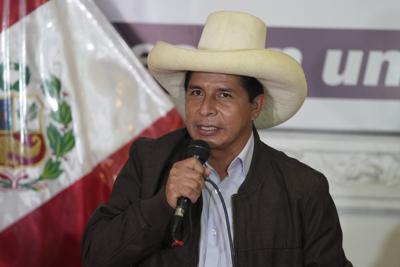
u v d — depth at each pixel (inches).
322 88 274.2
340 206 277.7
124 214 156.6
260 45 167.9
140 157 172.4
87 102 237.3
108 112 237.3
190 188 146.3
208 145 154.4
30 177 231.6
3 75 231.9
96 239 158.4
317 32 271.7
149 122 237.8
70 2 237.6
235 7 269.7
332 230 164.9
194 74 159.9
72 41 237.5
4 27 232.5
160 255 161.0
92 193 233.5
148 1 269.1
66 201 232.2
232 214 161.8
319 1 270.5
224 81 157.2
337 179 277.1
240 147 167.3
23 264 229.6
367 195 277.4
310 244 162.4
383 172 277.0
